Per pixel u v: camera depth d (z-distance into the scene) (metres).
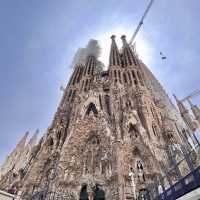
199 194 15.33
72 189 33.97
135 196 27.52
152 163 33.72
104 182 33.41
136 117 45.88
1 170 53.69
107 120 47.00
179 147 37.12
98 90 62.16
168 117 55.44
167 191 18.84
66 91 77.12
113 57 87.25
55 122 57.19
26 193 34.47
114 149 36.56
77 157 40.69
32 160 49.59
